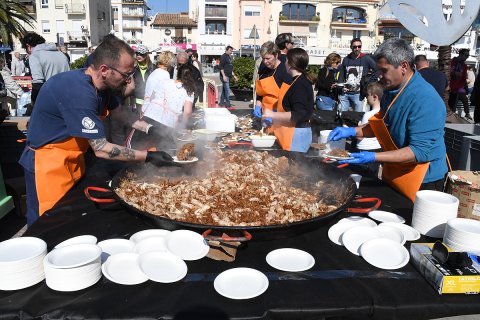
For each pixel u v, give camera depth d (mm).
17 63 11188
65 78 1921
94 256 1227
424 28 2994
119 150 1943
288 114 3191
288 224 1442
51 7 37469
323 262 1390
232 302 1151
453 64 9016
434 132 2031
